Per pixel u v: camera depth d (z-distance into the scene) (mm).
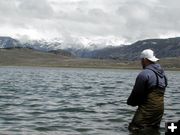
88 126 17875
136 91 16859
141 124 16844
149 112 16797
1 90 39250
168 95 35062
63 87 45938
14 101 28344
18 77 82750
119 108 24562
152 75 16797
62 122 19016
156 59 17109
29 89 41312
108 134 15820
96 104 26781
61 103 27297
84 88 44531
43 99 30125
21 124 18281
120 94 35969
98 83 59219
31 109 23844
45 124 18359
